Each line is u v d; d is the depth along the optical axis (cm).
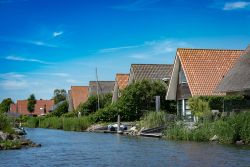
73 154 2180
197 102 3541
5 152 2312
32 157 2053
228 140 2519
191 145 2464
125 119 5147
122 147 2536
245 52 3609
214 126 2748
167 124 3484
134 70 5681
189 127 3066
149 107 4988
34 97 12800
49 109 12506
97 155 2108
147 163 1739
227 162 1689
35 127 7912
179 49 4172
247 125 2444
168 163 1716
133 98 5050
